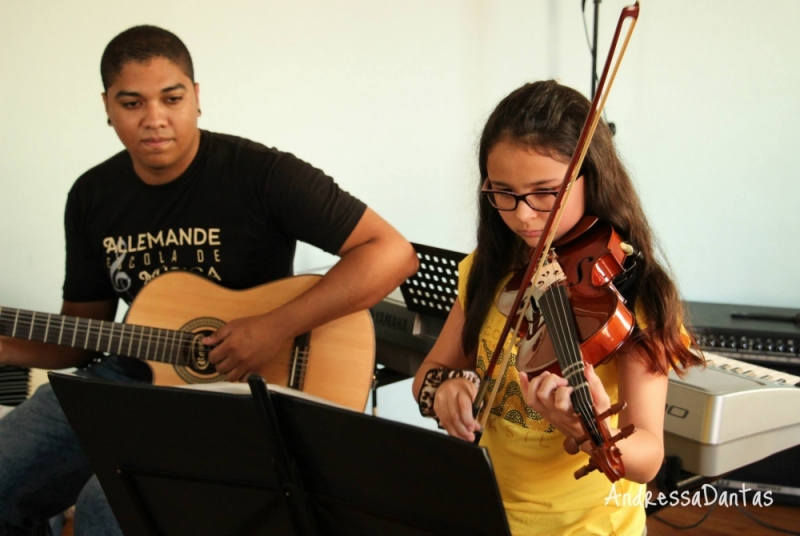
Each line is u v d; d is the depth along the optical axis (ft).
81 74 7.82
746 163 8.48
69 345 5.53
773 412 5.07
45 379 7.51
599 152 3.94
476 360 4.40
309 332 5.74
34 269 8.04
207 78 8.11
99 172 6.00
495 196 3.90
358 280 5.56
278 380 5.77
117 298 6.54
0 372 7.25
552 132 3.71
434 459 3.08
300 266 8.66
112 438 3.69
